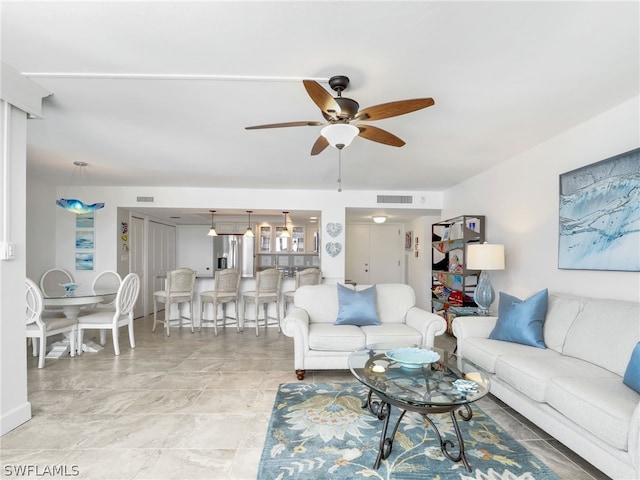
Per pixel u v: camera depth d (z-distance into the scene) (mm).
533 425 2342
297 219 7852
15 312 2266
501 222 4078
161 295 5133
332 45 1842
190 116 2777
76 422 2344
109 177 4941
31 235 4984
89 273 5492
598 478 1771
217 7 1552
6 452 1986
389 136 2391
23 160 2297
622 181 2475
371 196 5840
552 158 3230
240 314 5668
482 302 3773
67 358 3832
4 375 2191
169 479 1758
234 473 1805
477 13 1595
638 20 1637
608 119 2646
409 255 8234
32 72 2121
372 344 2988
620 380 1934
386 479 1757
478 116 2768
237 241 8180
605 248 2604
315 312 3752
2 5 1525
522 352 2535
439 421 2387
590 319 2389
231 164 4230
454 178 4902
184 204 5668
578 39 1788
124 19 1634
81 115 2752
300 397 2775
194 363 3678
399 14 1602
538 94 2396
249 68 2070
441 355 2557
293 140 3350
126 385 3029
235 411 2520
